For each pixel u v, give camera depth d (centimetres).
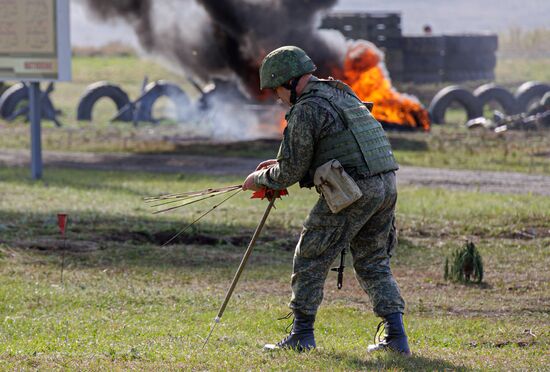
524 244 4178
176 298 2870
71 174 6775
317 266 1891
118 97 11425
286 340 1945
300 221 4650
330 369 1712
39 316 2547
